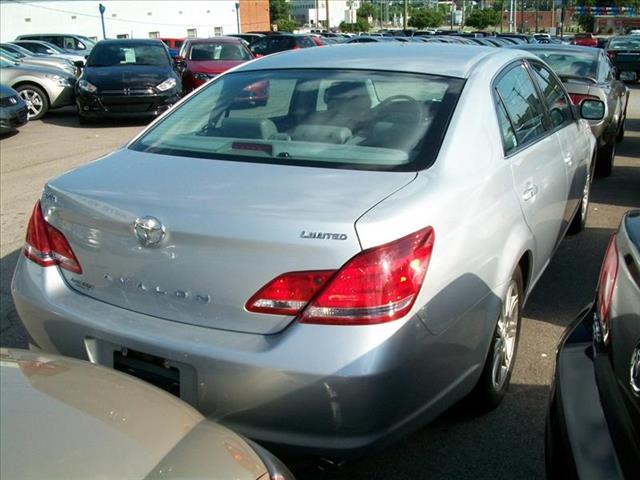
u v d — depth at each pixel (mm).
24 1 47781
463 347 2730
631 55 21969
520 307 3508
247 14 62062
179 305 2516
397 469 2951
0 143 11383
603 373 2090
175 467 1763
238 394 2377
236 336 2406
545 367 3781
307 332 2318
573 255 5566
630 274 2061
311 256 2320
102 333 2604
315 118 3166
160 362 2523
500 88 3527
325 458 2391
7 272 5188
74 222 2746
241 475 1831
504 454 3045
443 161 2814
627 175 8664
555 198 4020
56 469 1654
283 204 2457
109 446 1774
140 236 2539
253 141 3072
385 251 2324
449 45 3971
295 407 2332
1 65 14859
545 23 89000
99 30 49750
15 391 1986
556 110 4523
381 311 2307
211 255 2434
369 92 3279
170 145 3178
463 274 2668
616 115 8273
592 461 1931
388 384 2326
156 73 13289
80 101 13102
